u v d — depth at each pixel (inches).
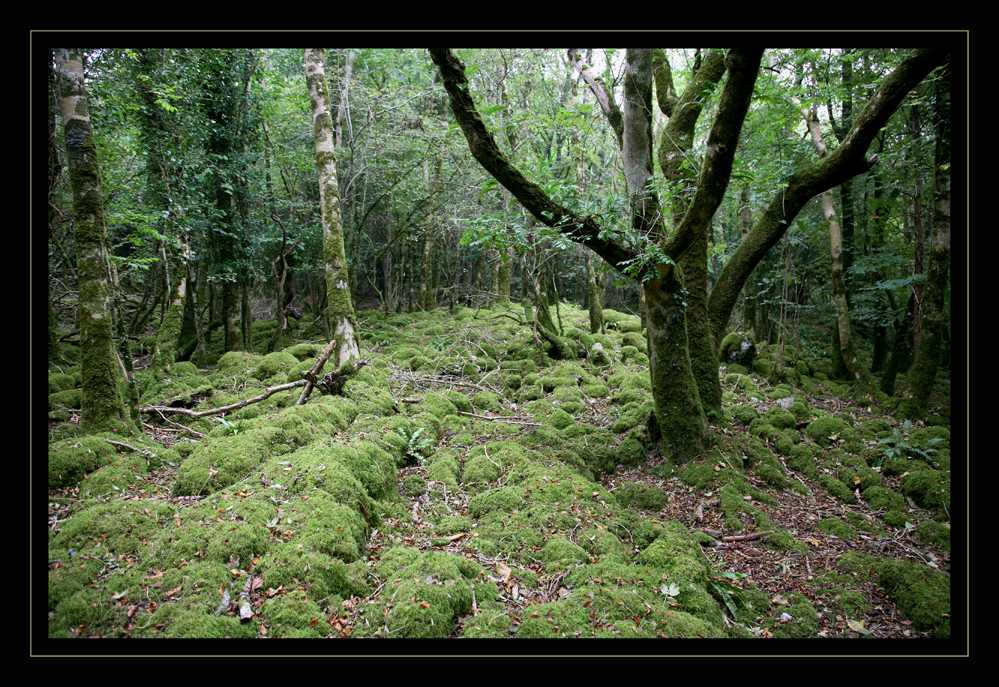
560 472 227.3
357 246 585.6
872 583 174.1
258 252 511.8
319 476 183.2
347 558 155.7
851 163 235.0
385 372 370.0
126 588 133.8
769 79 307.7
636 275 226.7
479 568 160.7
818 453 269.0
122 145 397.4
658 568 168.4
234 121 440.5
